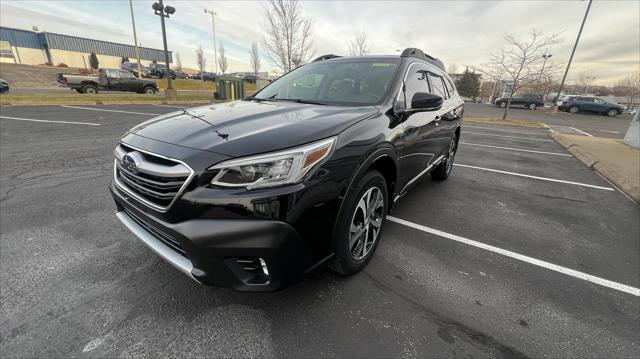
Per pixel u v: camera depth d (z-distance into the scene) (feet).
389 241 9.75
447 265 8.53
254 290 5.65
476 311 6.79
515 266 8.62
